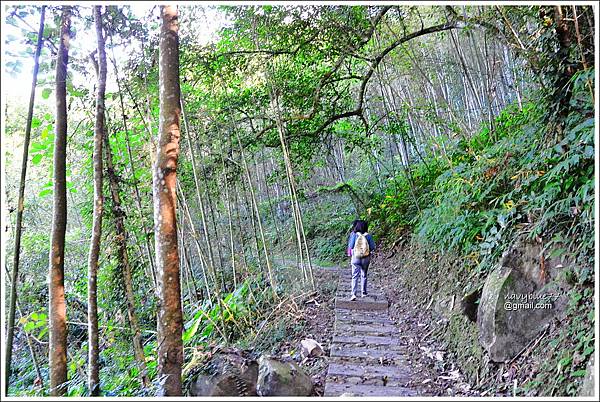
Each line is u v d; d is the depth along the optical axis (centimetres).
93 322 365
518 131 532
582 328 306
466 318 449
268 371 384
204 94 790
